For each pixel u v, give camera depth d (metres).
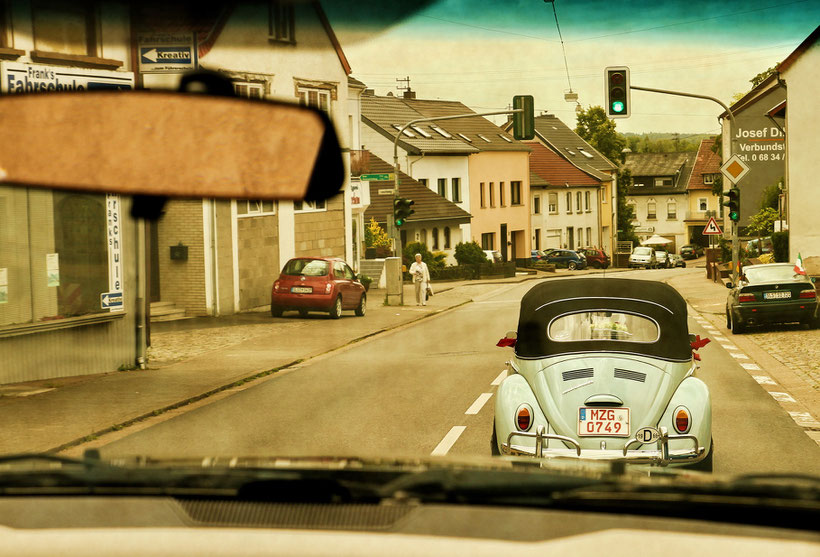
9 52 9.16
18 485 1.98
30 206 13.64
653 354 7.32
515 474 2.02
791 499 1.82
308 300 26.84
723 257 51.81
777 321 21.77
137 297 15.51
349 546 1.65
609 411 7.06
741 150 57.38
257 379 14.84
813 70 35.66
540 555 1.60
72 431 9.91
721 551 1.62
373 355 18.27
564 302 7.48
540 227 80.62
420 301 33.28
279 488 1.89
